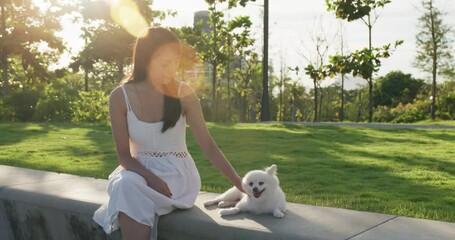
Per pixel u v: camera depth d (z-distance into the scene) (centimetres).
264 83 3153
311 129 1944
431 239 304
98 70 5828
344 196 620
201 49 3772
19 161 895
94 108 2966
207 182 718
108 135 1683
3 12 3894
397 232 320
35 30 3941
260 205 372
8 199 483
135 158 384
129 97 388
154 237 368
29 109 3169
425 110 5297
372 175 822
